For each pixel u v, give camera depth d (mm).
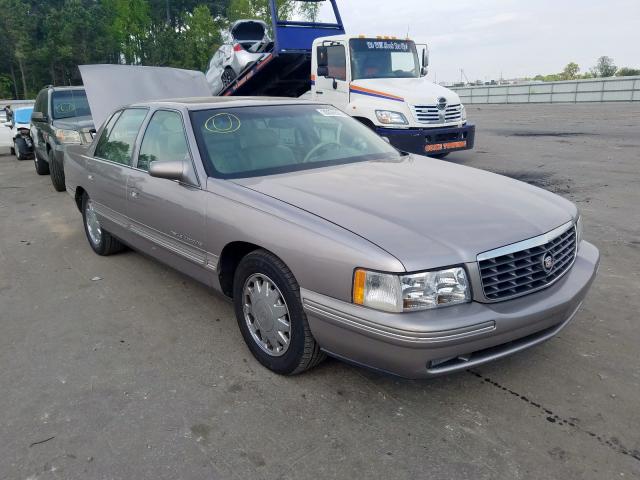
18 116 14609
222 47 14406
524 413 2758
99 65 7398
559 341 3463
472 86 35250
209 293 4477
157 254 4227
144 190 4105
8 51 65125
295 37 10391
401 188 3252
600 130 14609
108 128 5113
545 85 30875
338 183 3346
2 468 2492
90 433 2715
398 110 9328
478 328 2490
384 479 2342
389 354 2525
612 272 4605
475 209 2945
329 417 2779
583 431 2607
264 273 3061
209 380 3160
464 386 3012
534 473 2348
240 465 2455
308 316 2809
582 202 6891
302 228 2816
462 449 2512
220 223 3303
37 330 3902
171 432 2701
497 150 11742
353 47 9906
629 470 2344
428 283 2480
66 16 58219
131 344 3639
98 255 5609
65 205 8250
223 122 3914
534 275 2797
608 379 3029
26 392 3102
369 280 2520
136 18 48125
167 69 8016
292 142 3961
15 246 6125
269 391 3023
